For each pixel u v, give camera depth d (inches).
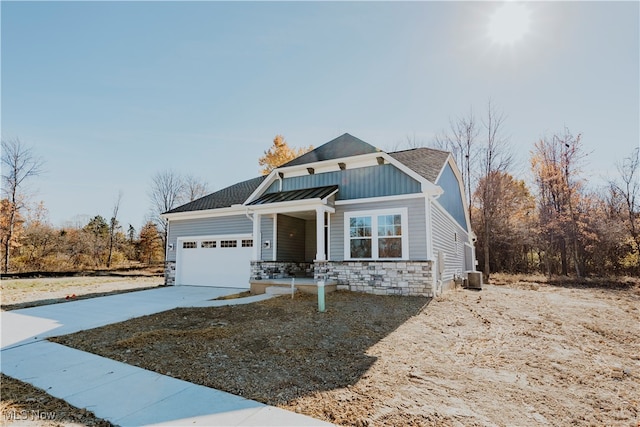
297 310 349.7
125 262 1544.0
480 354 224.2
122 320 323.0
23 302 459.8
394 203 477.1
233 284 625.6
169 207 1692.9
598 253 895.1
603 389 168.9
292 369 190.5
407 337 261.7
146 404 148.3
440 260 495.5
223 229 650.2
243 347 229.8
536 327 299.6
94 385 170.6
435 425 129.3
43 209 1307.8
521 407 146.9
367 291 466.6
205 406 145.7
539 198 1029.8
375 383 171.2
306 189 557.6
